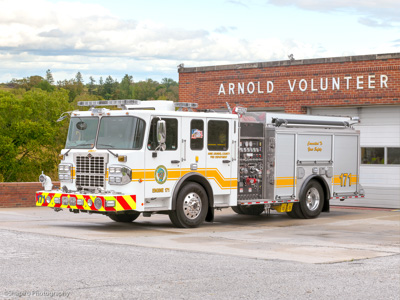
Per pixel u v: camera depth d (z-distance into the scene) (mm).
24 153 69500
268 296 7562
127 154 13625
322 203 17625
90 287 7773
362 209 20406
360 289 8102
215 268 9320
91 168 14188
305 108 21469
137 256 10258
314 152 17359
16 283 7922
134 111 13836
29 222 15266
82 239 12242
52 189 15109
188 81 23703
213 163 15047
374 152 20609
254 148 16125
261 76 22141
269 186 16328
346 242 12625
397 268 9688
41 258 9797
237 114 15617
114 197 13375
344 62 20484
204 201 14891
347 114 21031
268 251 11242
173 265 9484
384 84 19797
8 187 19266
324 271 9312
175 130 14320
